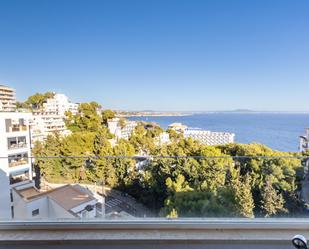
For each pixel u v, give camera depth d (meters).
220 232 1.53
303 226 1.54
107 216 1.77
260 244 1.44
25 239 1.44
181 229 1.56
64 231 1.53
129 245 1.45
